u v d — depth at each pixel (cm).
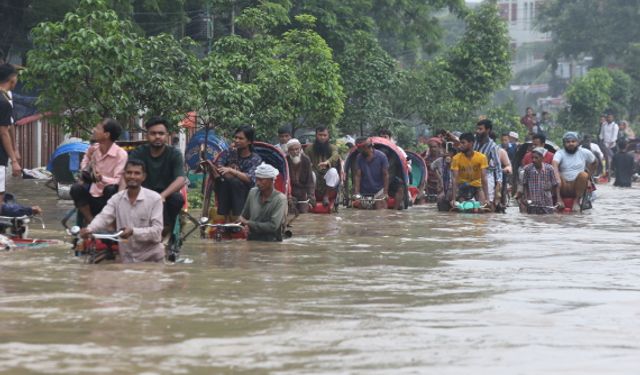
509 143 5294
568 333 1207
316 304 1395
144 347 1107
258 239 2330
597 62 14000
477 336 1183
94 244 1845
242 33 6244
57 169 3809
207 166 2391
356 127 6228
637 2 13738
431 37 8500
